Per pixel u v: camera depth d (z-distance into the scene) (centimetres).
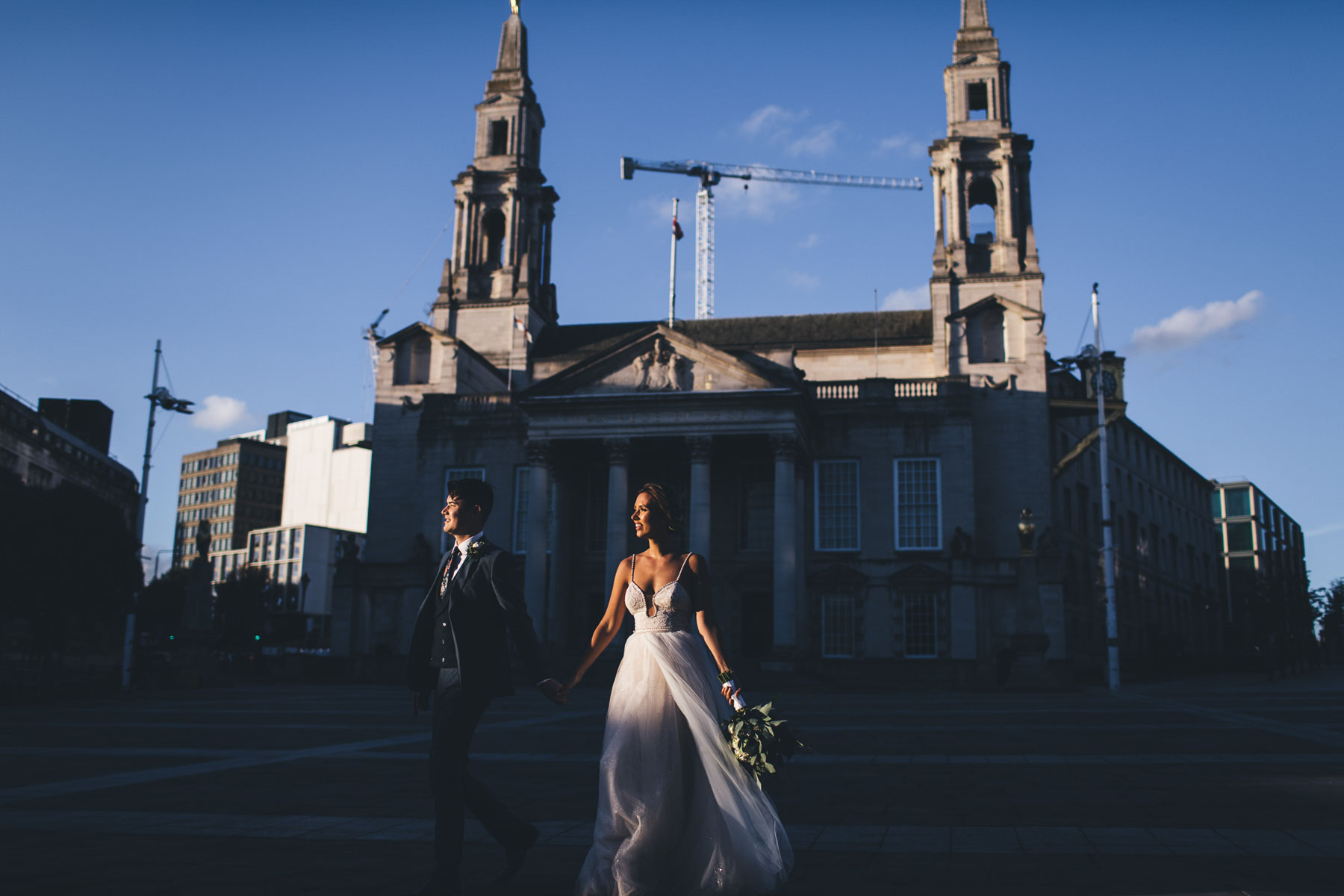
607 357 5431
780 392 5147
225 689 4416
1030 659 4153
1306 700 2984
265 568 12988
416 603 6059
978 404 5994
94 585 5234
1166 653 8494
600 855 580
